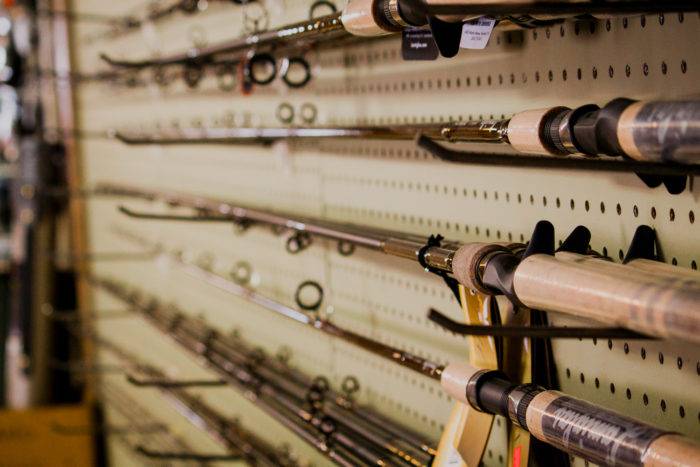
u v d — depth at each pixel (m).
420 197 1.98
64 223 5.13
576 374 1.61
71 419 4.43
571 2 1.12
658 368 1.45
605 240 1.51
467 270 1.41
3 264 5.17
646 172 1.16
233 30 2.78
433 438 2.04
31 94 5.23
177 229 3.63
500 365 1.57
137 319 4.27
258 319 2.93
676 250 1.38
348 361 2.36
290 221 2.16
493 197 1.76
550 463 1.55
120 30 3.67
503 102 1.69
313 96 2.36
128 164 4.16
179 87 3.35
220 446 3.33
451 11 1.18
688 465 1.10
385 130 1.74
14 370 4.75
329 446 2.00
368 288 2.23
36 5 5.08
